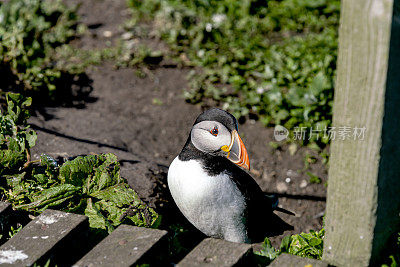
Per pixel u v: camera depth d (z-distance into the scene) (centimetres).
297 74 616
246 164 340
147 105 603
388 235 268
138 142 541
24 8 695
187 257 270
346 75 236
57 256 277
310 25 753
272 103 590
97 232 315
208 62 676
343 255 265
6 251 269
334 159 254
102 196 344
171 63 681
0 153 347
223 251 272
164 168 466
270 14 768
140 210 346
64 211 325
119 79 642
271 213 409
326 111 560
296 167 529
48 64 644
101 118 559
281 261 266
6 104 479
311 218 460
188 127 577
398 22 222
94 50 693
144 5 793
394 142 245
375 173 242
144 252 268
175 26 743
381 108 231
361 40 227
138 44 713
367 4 221
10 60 552
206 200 340
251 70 654
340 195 256
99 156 361
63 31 719
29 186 341
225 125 345
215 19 743
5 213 310
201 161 346
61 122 525
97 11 793
